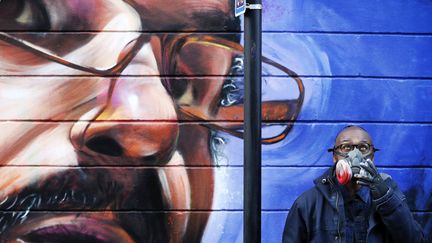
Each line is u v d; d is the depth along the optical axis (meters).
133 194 5.82
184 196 5.84
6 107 5.84
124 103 5.84
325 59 5.87
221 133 5.84
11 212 5.81
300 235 4.35
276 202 5.84
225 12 5.85
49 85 5.84
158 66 5.85
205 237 5.83
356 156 4.11
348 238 4.21
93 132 5.84
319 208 4.30
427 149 5.87
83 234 5.82
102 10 5.85
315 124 5.86
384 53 5.88
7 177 5.82
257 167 3.77
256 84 3.77
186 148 5.84
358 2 5.89
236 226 5.84
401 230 4.06
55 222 5.82
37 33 5.85
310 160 5.85
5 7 5.84
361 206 4.24
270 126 5.85
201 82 5.84
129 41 5.85
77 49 5.85
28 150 5.83
